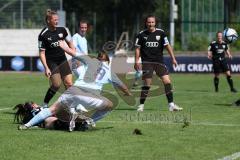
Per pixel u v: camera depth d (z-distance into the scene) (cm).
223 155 2920
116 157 2853
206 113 4697
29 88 7450
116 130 3700
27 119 3838
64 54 4372
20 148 3042
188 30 15150
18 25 13138
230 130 3738
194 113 4697
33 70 11488
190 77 10056
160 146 3145
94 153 2941
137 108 5019
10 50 13150
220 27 15162
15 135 3450
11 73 11131
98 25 19262
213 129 3775
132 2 19975
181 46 14975
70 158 2811
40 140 3278
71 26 17988
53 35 4312
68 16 18775
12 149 3014
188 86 8006
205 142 3275
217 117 4431
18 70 11569
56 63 4353
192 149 3069
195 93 6819
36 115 3728
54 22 4325
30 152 2941
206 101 5800
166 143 3238
